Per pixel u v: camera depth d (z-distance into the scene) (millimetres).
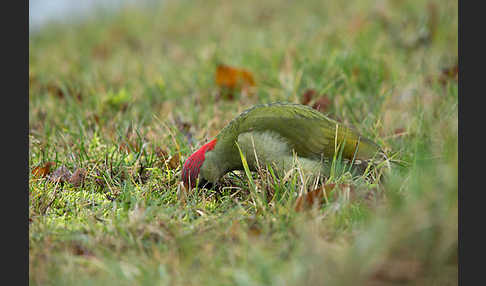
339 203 8711
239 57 18516
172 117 13859
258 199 9320
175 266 7441
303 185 9516
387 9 21031
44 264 7953
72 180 11117
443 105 13359
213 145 10711
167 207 9703
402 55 17453
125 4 30781
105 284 7234
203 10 27984
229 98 15633
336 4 23906
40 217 9453
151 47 23156
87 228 8969
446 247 6570
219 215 9289
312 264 6715
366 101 14156
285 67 16453
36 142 12664
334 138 10211
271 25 23203
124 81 17875
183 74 17859
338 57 16156
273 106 10750
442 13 19062
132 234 8578
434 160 7605
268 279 6738
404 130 12789
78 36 27438
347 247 7273
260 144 10305
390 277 6543
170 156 11766
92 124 13906
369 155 10133
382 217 7195
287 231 8273
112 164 11484
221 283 7004
